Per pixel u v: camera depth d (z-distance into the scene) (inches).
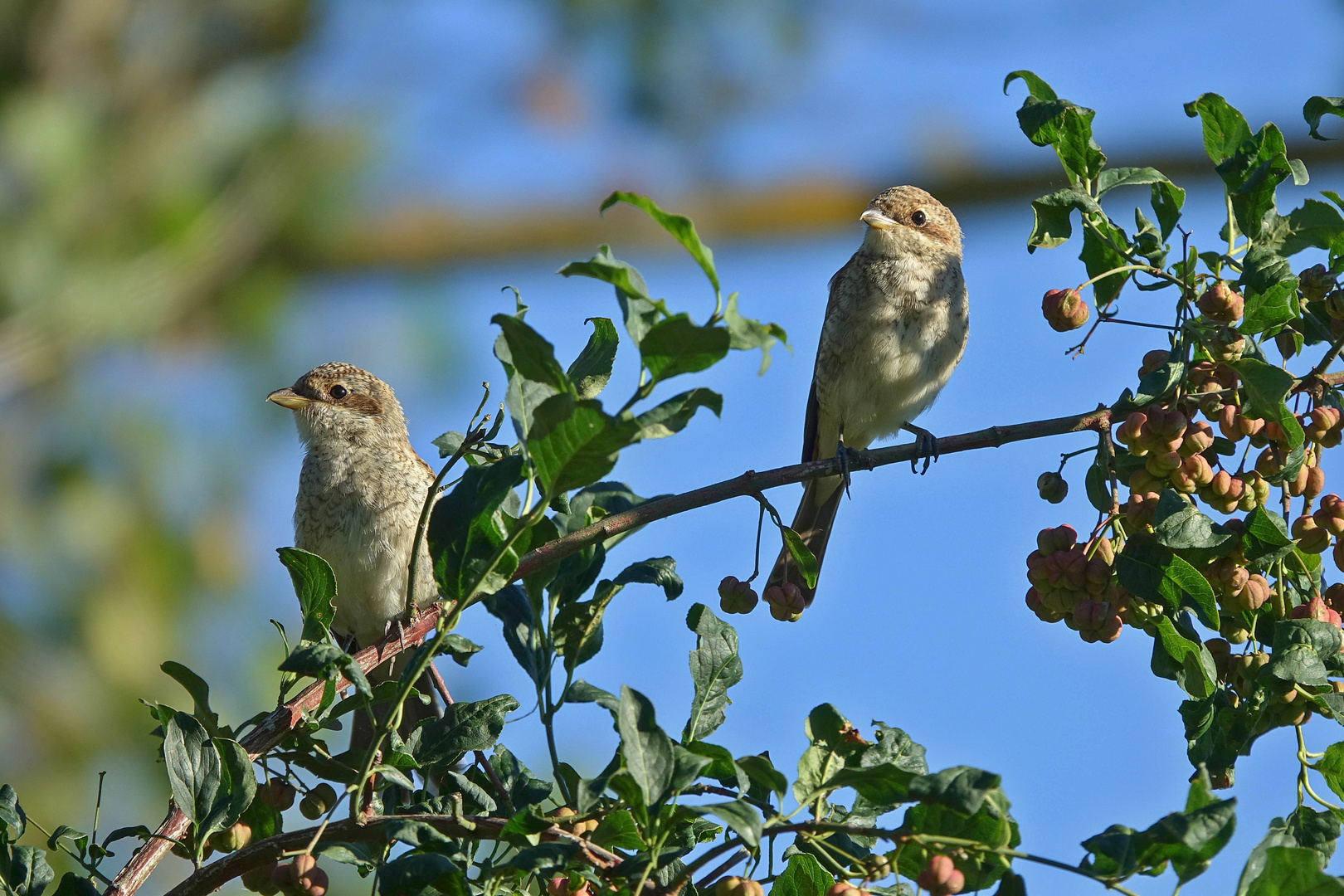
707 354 235.8
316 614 294.4
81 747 481.4
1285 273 313.3
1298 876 220.4
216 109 625.0
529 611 305.4
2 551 506.0
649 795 236.1
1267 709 293.1
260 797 292.2
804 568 324.2
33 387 546.3
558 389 243.4
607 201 225.1
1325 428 311.4
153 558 518.6
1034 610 323.6
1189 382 323.0
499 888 273.0
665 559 313.3
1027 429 329.7
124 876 277.6
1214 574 307.9
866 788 237.5
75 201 576.7
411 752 292.7
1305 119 326.0
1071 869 223.9
